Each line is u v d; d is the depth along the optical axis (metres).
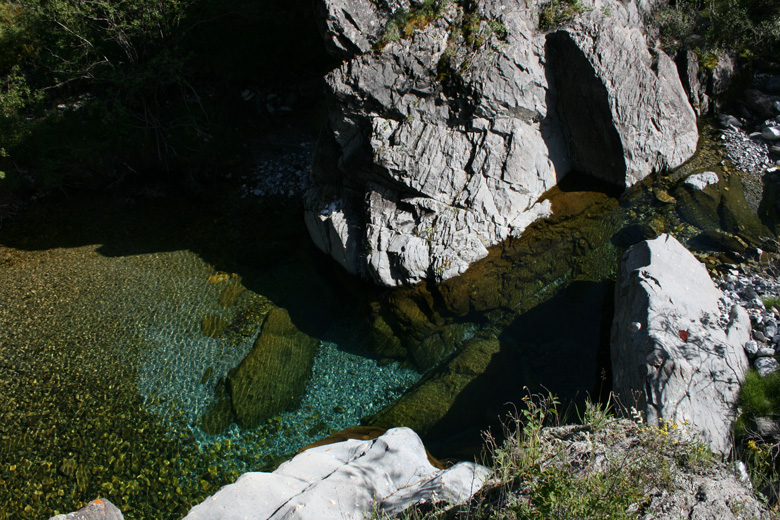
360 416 8.52
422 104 10.04
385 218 10.09
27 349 9.87
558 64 10.39
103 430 8.55
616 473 4.56
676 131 10.95
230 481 7.79
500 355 8.77
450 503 5.33
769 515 4.36
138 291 10.84
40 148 12.99
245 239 11.88
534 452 4.96
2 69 14.45
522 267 9.88
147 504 7.57
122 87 13.31
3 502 7.69
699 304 7.65
